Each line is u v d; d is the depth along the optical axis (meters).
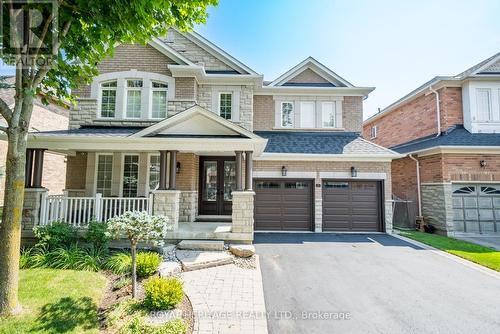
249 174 8.95
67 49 5.45
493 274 6.54
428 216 12.52
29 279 5.47
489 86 12.96
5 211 4.36
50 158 15.90
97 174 11.14
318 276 6.32
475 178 11.58
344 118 13.81
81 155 11.32
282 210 12.00
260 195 12.03
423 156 12.95
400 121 16.83
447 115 13.27
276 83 14.10
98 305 4.75
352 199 11.98
